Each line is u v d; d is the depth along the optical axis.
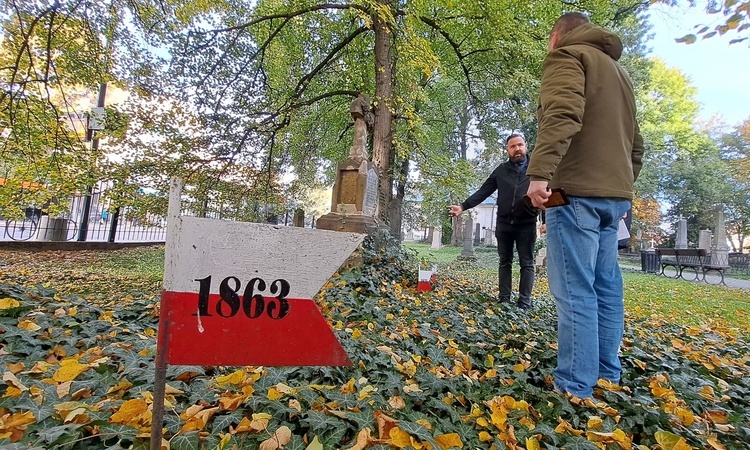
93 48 6.20
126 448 1.23
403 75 7.99
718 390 2.25
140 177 7.12
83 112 6.79
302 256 1.19
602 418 1.72
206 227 1.11
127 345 2.05
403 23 6.94
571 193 1.98
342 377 1.91
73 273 6.44
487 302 4.41
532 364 2.34
